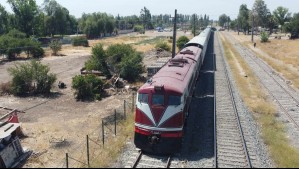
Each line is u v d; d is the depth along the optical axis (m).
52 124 21.92
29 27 98.88
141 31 144.38
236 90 30.41
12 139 16.61
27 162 16.08
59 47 62.06
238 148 17.31
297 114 23.77
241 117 22.33
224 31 170.62
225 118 22.14
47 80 31.19
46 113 24.66
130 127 19.80
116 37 114.69
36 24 101.19
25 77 30.20
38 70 30.55
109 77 35.50
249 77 37.16
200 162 15.53
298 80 35.88
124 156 16.09
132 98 27.80
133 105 24.77
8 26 96.94
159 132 16.03
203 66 43.19
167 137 16.05
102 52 36.19
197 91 29.56
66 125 21.69
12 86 30.41
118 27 171.75
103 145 17.64
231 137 18.80
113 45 38.81
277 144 17.78
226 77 36.12
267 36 85.31
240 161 15.74
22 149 17.03
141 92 16.45
